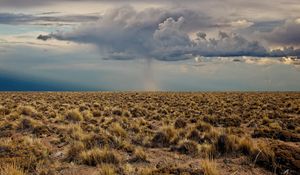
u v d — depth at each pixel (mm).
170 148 14297
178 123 20344
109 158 11766
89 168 11156
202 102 42906
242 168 11039
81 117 22750
